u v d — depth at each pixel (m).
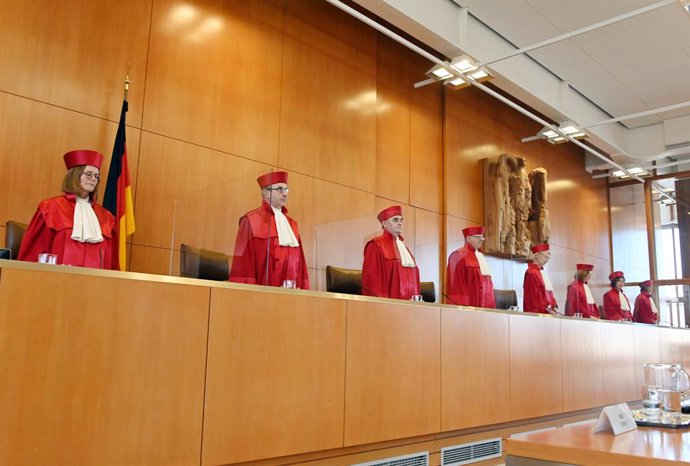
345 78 5.87
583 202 9.62
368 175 5.93
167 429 2.19
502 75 6.67
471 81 5.97
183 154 4.44
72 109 3.88
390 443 3.12
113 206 3.72
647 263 9.93
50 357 1.94
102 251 3.04
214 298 2.39
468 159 7.37
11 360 1.86
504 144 8.02
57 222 2.90
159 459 2.15
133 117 4.19
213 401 2.33
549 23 6.41
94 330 2.04
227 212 3.06
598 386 4.96
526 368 4.11
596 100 8.39
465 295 4.54
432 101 7.07
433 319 3.41
